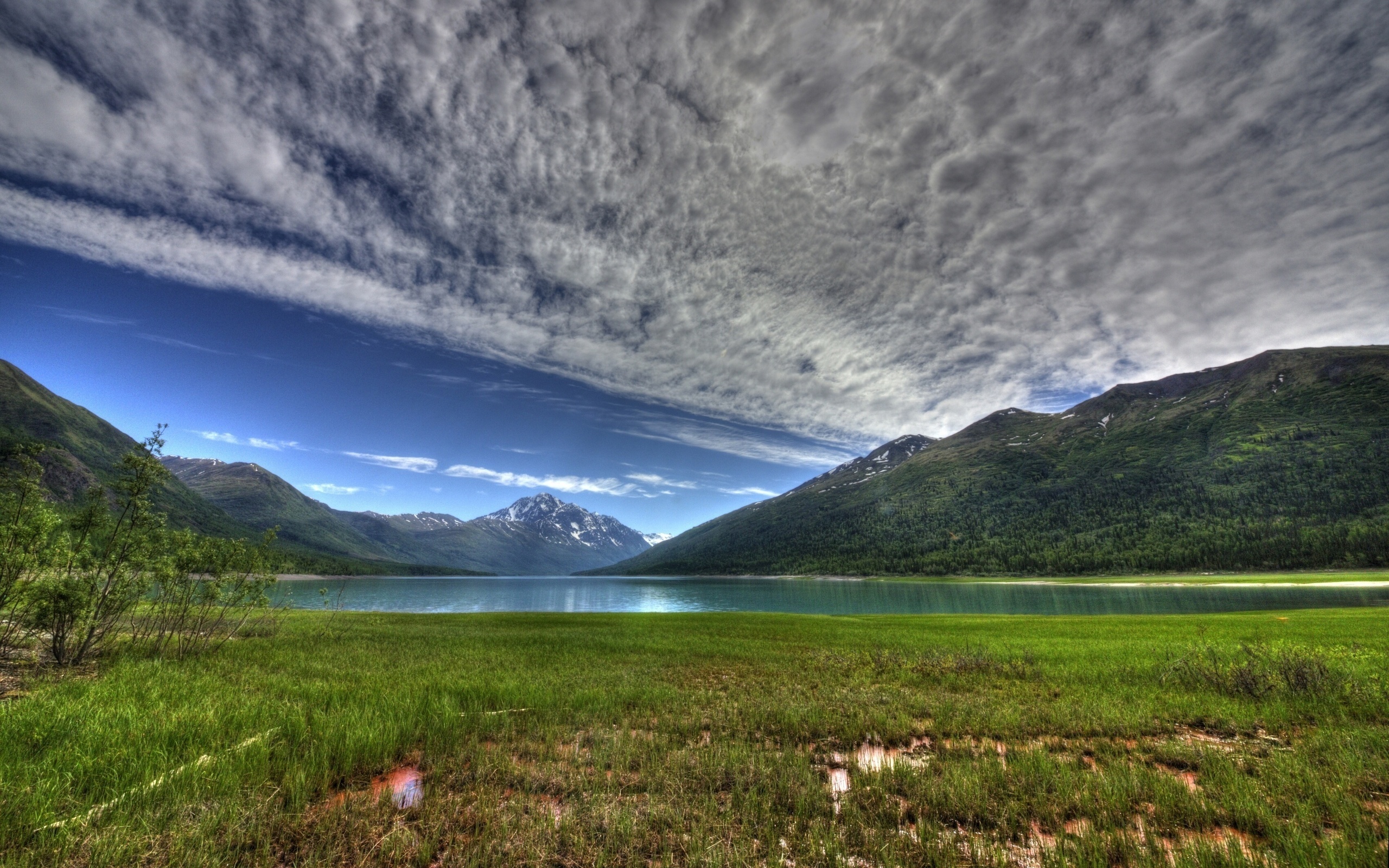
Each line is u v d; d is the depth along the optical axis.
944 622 35.44
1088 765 8.07
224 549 17.22
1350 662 13.69
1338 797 6.25
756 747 8.52
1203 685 12.95
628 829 5.46
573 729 9.59
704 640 24.44
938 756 8.30
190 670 13.62
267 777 6.58
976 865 5.02
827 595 114.19
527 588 161.25
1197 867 4.88
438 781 6.89
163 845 4.83
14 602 12.36
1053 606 70.62
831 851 5.07
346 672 14.36
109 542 14.48
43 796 5.40
